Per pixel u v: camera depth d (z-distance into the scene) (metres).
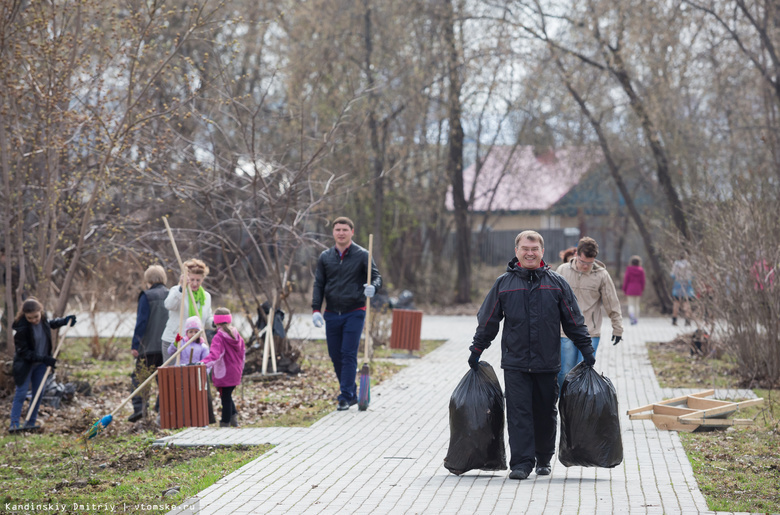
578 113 50.84
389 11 46.91
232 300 27.02
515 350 11.36
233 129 25.31
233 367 15.88
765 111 42.56
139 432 15.82
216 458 13.05
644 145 49.81
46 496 11.23
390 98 46.69
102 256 24.80
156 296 17.20
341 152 45.78
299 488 10.90
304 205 23.78
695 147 45.00
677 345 29.36
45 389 19.02
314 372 23.25
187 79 20.77
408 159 49.66
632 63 44.59
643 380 21.33
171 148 21.28
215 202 23.52
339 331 17.88
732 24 42.69
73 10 19.81
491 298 11.58
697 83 46.41
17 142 19.70
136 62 19.80
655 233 50.91
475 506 9.85
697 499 10.05
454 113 48.88
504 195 62.31
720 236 21.58
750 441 13.74
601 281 14.94
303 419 16.61
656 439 13.96
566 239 67.62
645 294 53.47
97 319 33.59
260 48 44.22
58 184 19.92
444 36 47.41
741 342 20.89
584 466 11.41
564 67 46.81
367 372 17.38
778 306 20.33
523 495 10.34
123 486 11.59
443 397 19.12
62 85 19.09
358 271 17.73
